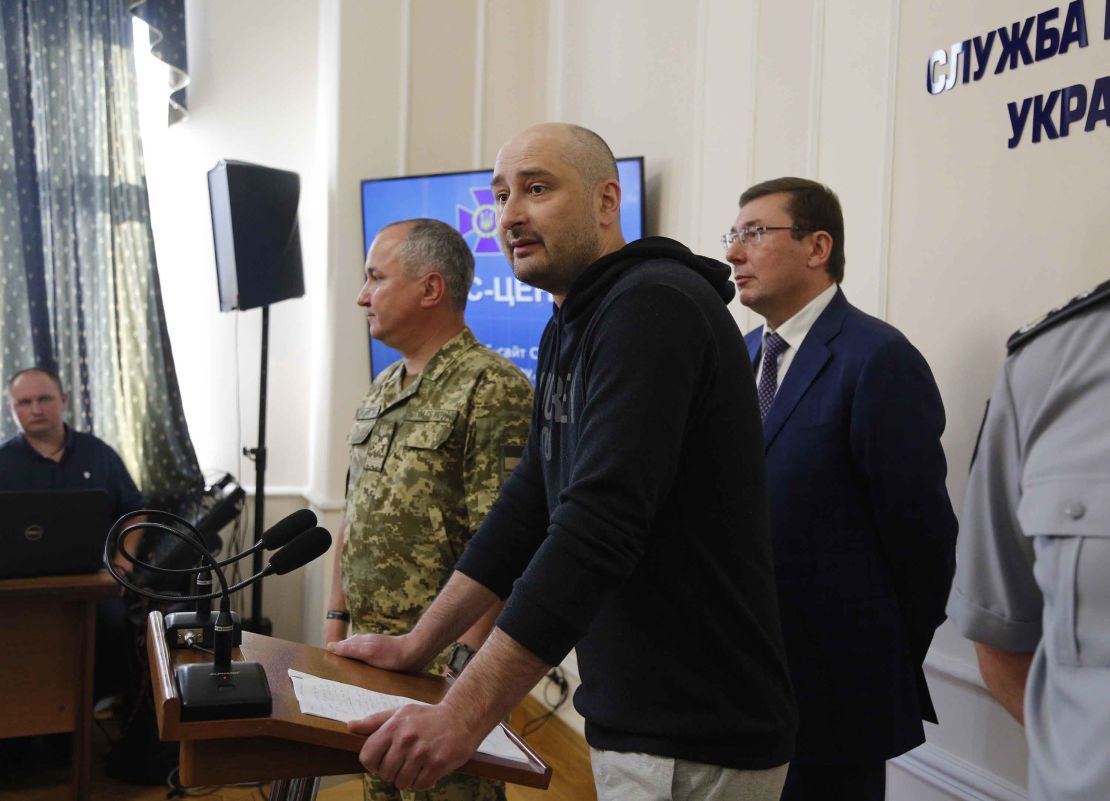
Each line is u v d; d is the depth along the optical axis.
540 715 3.99
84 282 4.30
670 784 1.21
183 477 4.44
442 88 4.50
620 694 1.26
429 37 4.48
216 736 1.02
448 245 2.19
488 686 1.12
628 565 1.15
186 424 4.50
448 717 1.09
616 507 1.14
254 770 1.08
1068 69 2.01
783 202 2.09
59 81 4.23
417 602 2.03
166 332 4.45
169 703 1.02
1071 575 1.00
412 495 2.04
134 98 4.38
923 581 1.90
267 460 4.78
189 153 4.66
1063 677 1.02
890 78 2.47
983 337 2.19
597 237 1.37
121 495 3.97
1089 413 1.02
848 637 1.87
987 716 2.15
